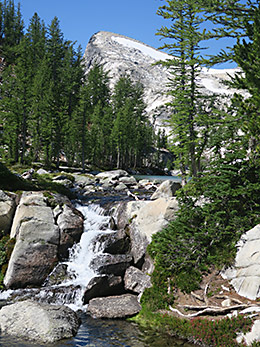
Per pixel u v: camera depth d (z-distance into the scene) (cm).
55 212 1911
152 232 1706
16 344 1030
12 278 1572
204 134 1912
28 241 1688
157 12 2303
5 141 5597
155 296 1381
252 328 1034
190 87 2652
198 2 1614
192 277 1413
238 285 1285
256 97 1335
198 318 1187
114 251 1739
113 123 8538
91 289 1468
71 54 9350
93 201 2573
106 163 8556
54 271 1647
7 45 10844
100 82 10681
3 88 6384
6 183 2280
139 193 3259
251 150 1557
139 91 12100
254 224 1471
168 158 11212
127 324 1244
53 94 6638
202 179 1672
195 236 1495
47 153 5944
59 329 1108
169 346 1063
